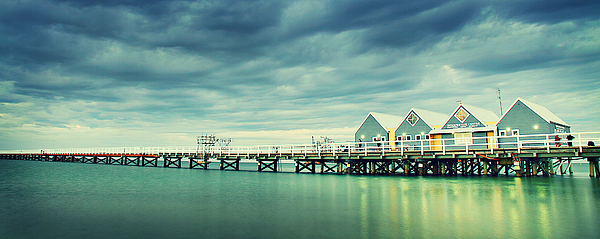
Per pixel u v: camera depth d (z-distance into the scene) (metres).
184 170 44.84
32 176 33.72
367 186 21.91
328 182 25.12
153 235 10.23
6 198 17.75
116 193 19.56
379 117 48.62
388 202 15.24
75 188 22.34
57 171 42.25
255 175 33.91
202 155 46.97
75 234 10.45
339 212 13.11
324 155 35.25
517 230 10.09
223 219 12.19
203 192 19.77
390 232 10.11
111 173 38.56
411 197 16.64
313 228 10.73
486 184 22.16
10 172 39.97
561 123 39.25
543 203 14.45
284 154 38.53
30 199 17.34
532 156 25.81
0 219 12.50
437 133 41.16
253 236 9.95
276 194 18.50
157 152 53.75
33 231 10.81
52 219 12.47
